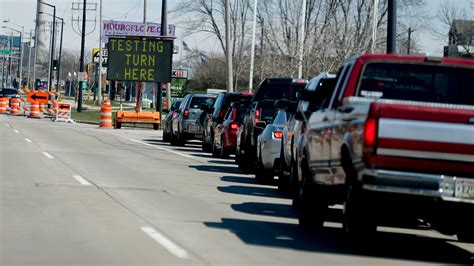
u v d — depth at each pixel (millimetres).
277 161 48875
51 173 47719
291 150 39938
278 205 40156
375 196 24953
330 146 28750
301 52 93312
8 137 82938
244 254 25531
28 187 39938
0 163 52688
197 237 28234
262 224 32844
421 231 35438
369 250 26891
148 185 44906
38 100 159125
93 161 58938
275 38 118188
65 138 87688
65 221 29906
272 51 115875
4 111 178250
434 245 31125
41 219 30047
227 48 97250
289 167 44781
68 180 44344
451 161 24516
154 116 125375
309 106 35875
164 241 26859
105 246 25391
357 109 25844
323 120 30297
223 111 73750
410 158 24469
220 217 34062
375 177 24375
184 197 40438
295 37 112312
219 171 58781
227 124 69688
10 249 24094
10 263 22094
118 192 40219
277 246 27547
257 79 131875
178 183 47562
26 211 31859
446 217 25641
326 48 103500
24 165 52031
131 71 127000
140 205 35844
